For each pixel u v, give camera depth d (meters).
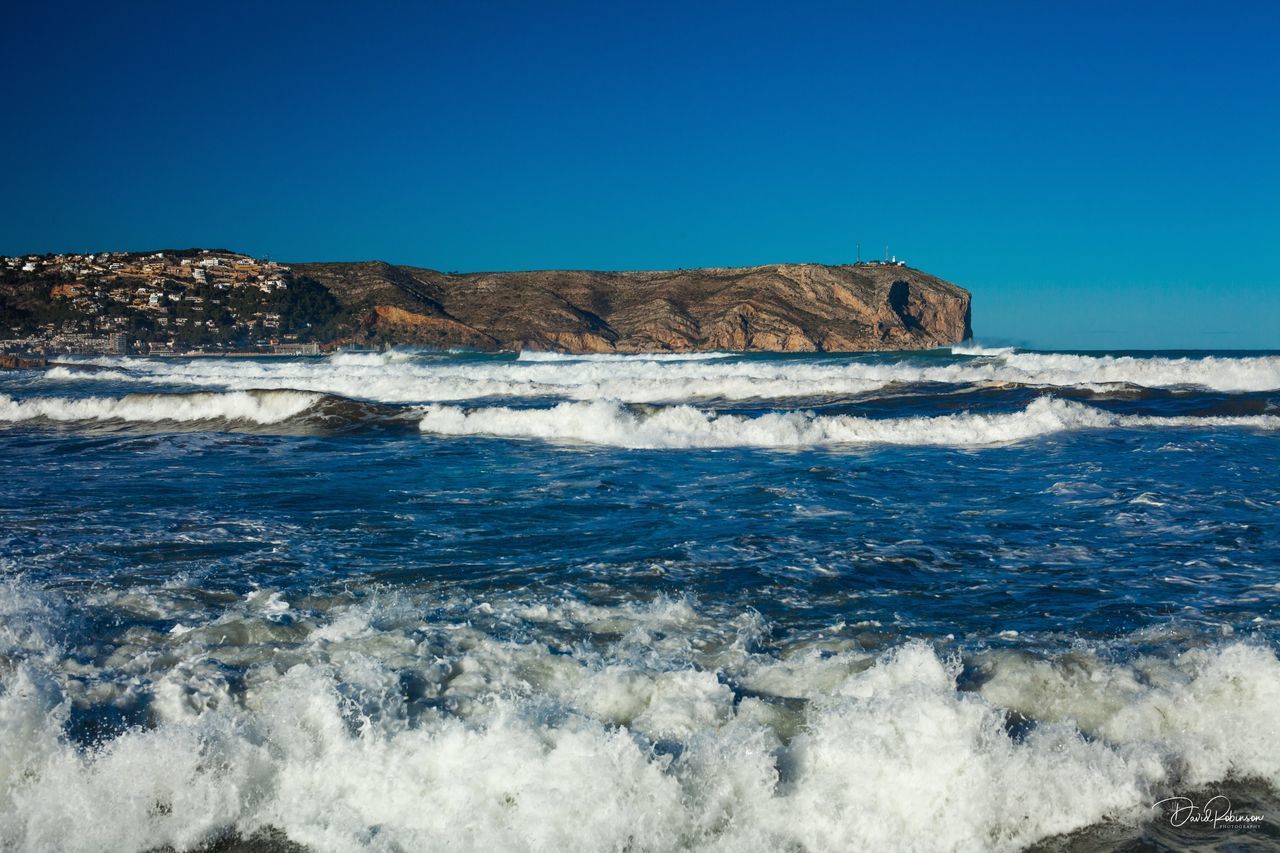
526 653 5.91
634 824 4.22
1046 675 5.46
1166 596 7.48
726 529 10.09
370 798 4.46
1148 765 4.69
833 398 25.59
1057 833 4.38
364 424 20.52
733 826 4.28
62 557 8.80
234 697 5.21
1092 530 9.98
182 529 10.09
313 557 8.81
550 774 4.41
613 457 15.97
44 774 4.48
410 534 9.86
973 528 10.12
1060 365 38.19
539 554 8.95
